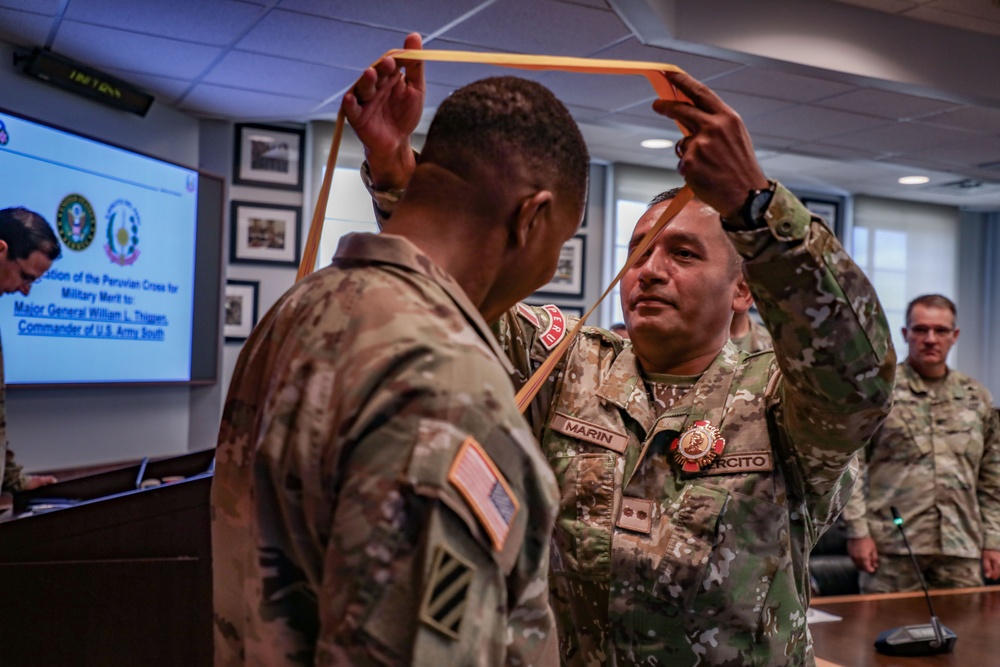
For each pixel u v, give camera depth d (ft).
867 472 9.80
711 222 3.24
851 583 10.23
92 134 12.63
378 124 2.83
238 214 15.51
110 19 10.65
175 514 3.73
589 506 3.15
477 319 2.10
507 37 11.42
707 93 2.40
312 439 1.87
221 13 10.50
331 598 1.72
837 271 2.46
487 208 2.18
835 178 20.76
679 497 3.05
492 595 1.81
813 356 2.52
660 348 3.30
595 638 3.08
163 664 3.68
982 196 22.58
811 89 13.74
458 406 1.80
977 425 9.87
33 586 3.67
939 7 12.93
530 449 1.93
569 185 2.29
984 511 9.75
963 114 15.02
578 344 3.58
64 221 11.69
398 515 1.71
